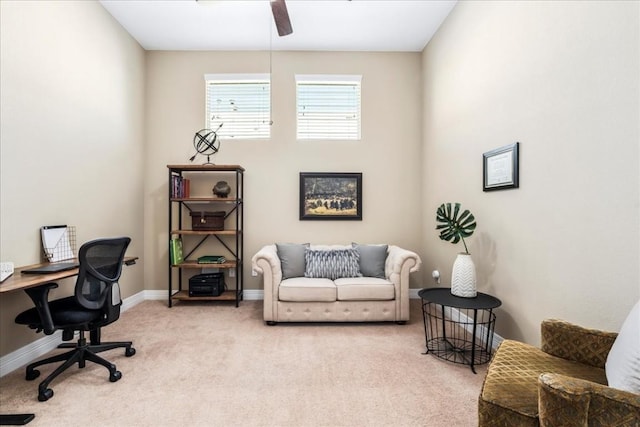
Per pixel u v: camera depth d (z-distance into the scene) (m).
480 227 2.73
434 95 3.72
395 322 3.18
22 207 2.27
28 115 2.31
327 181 4.08
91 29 3.01
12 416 1.64
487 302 2.25
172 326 3.05
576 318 1.77
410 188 4.15
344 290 3.08
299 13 3.32
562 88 1.85
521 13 2.21
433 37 3.74
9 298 2.18
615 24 1.54
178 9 3.25
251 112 4.11
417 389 1.96
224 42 3.87
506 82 2.38
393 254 3.39
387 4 3.18
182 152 4.04
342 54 4.11
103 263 2.13
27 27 2.30
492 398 1.20
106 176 3.25
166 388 1.97
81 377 2.10
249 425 1.63
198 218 3.77
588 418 1.00
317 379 2.08
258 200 4.06
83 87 2.90
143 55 3.97
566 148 1.83
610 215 1.57
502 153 2.39
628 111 1.48
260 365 2.27
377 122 4.13
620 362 1.13
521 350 1.55
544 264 2.00
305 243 4.04
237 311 3.52
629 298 1.48
